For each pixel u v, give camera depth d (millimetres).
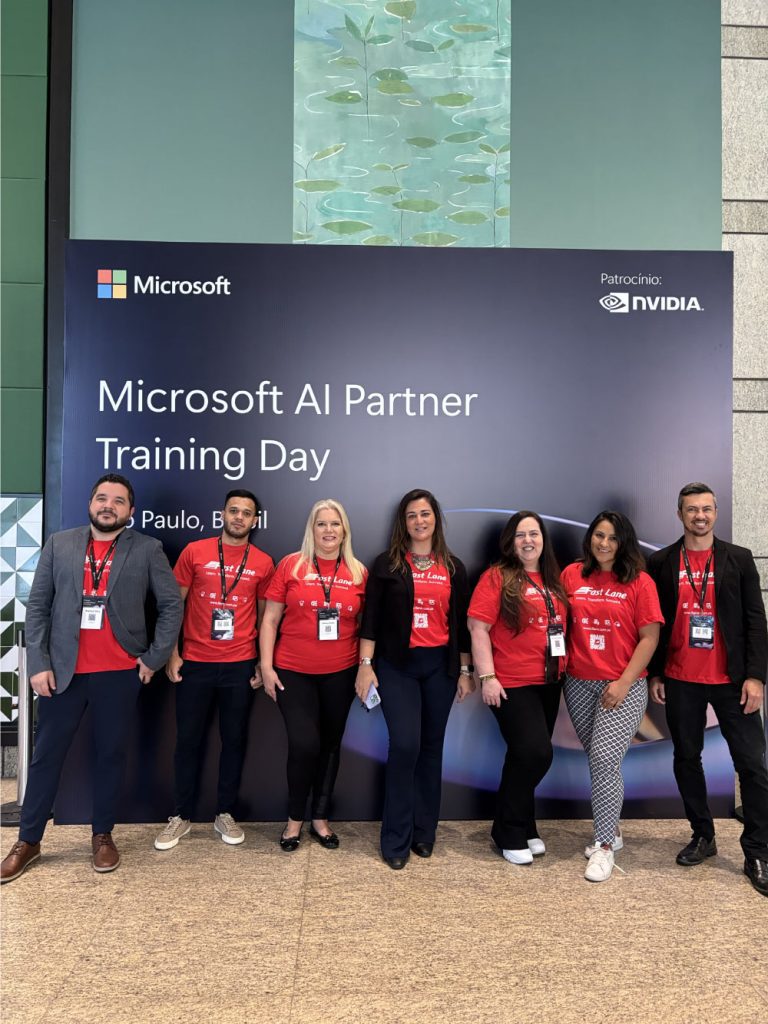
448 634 3250
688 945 2561
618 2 4336
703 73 4352
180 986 2311
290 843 3311
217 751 3646
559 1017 2166
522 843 3201
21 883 3000
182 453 3703
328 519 3250
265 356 3730
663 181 4320
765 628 3113
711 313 3844
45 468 4219
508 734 3189
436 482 3760
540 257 3803
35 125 4199
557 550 3773
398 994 2273
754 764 3072
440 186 4266
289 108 4223
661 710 3750
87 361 3682
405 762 3152
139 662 3191
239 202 4195
